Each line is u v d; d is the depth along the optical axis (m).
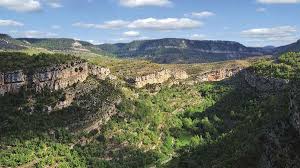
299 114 148.75
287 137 150.00
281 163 142.75
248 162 172.38
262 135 176.38
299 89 165.00
